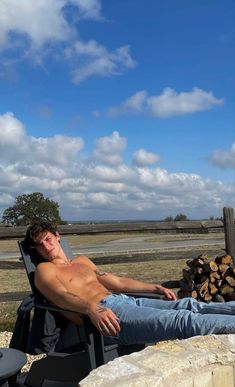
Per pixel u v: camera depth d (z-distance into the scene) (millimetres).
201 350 2133
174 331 2846
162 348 2176
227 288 6332
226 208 6719
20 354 2719
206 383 2027
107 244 15727
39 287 3242
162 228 6719
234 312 2936
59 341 3303
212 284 6383
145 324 2949
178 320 2850
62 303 3090
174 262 13852
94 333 2938
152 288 3691
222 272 6371
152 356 2064
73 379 2961
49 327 3207
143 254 6590
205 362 2041
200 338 2318
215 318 2773
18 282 10883
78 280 3381
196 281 6465
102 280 3754
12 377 2723
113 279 3777
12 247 16391
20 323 3258
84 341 3018
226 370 2082
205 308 3057
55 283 3180
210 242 13148
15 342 3252
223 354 2092
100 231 6359
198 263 6418
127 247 12930
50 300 3186
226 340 2268
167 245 12734
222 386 2070
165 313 2947
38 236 3539
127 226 6523
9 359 2619
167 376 1887
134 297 3666
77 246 14508
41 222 3617
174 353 2100
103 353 2930
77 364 2957
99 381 1812
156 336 2928
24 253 3592
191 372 1998
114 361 2021
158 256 6648
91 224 6383
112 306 3172
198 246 11008
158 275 10797
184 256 6738
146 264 13375
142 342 3020
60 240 4133
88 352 2906
